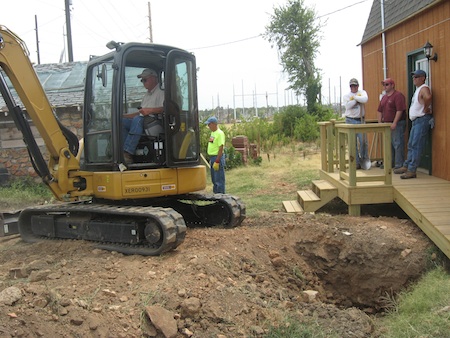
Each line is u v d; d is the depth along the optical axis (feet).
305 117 91.97
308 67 114.01
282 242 24.53
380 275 22.27
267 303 16.84
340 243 23.70
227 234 23.57
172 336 13.85
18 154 47.32
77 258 20.38
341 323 15.97
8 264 20.74
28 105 21.66
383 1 37.06
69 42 75.05
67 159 22.67
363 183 28.02
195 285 16.79
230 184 45.24
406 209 24.50
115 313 14.53
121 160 21.68
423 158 30.96
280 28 114.52
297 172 47.85
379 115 31.65
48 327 13.35
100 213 22.29
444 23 26.63
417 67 31.32
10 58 20.99
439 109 27.84
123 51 21.66
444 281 18.95
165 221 19.85
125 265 18.98
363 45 41.93
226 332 14.35
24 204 40.09
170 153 22.50
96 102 23.35
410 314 17.17
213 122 33.73
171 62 22.38
